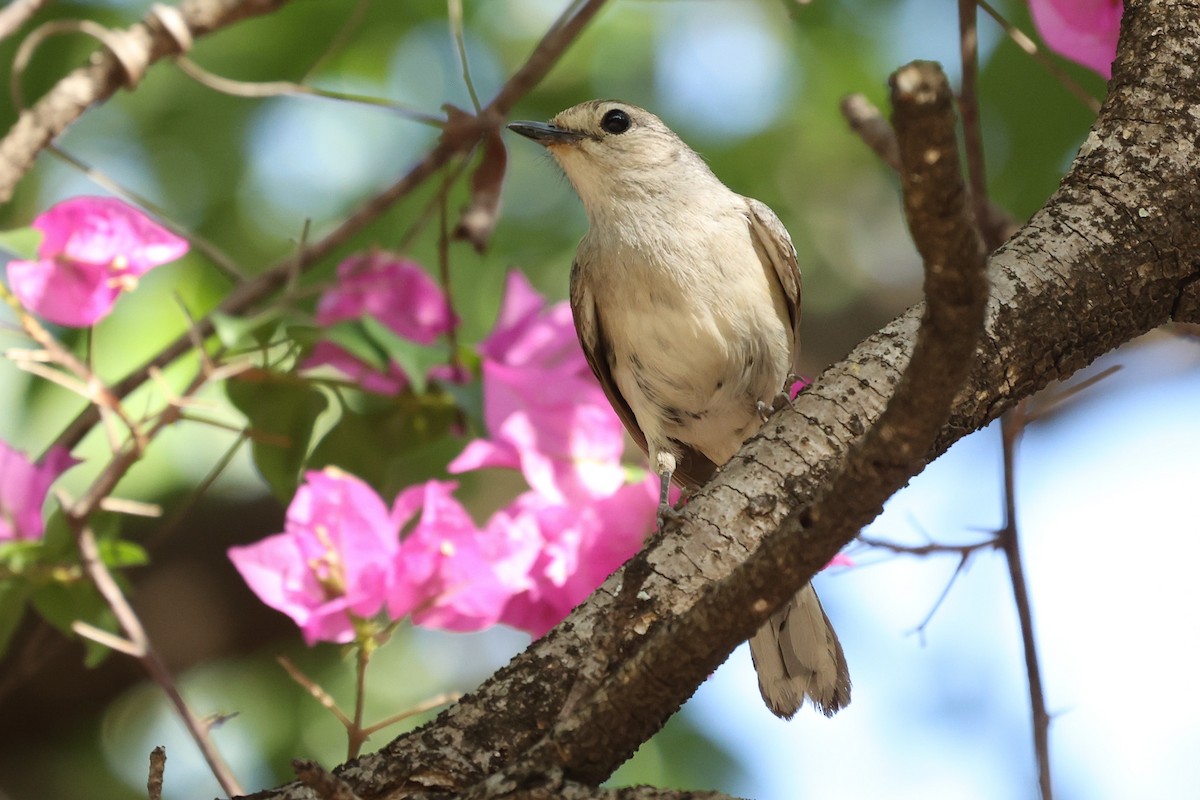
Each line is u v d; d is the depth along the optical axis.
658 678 4.97
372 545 7.23
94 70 7.66
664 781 12.20
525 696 5.50
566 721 5.13
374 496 7.32
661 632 4.98
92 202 7.67
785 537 4.60
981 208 8.79
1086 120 11.77
